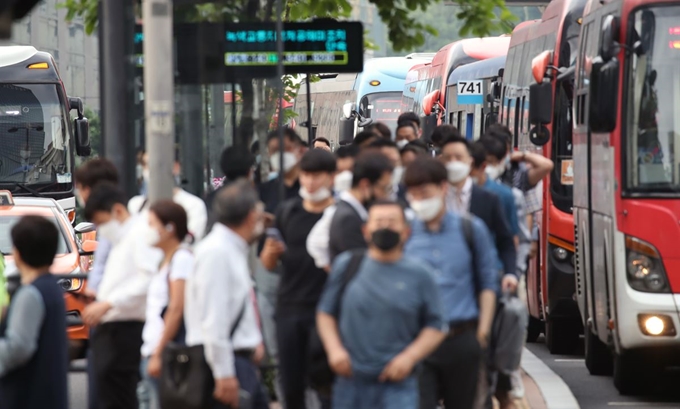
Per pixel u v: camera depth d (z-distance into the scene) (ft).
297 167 80.89
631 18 91.86
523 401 89.15
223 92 76.84
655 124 91.15
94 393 68.54
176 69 77.10
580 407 91.56
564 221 120.06
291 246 67.46
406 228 54.90
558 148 123.44
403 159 81.66
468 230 62.95
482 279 63.00
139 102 72.28
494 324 73.00
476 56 219.00
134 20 70.90
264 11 76.69
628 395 96.63
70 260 115.65
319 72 103.45
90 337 69.62
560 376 106.11
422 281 54.34
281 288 67.87
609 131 91.40
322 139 153.79
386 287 54.13
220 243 54.75
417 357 53.88
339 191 73.20
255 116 76.69
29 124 196.44
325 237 66.23
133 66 70.85
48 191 196.24
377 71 330.75
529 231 90.07
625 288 90.48
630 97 91.30
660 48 91.45
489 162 82.64
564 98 124.26
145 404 67.97
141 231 66.28
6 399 56.95
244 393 55.01
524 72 143.54
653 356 94.32
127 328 67.15
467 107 196.03
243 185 55.57
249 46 76.69
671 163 90.79
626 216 90.68
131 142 71.00
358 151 76.89
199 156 77.41
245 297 55.31
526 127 138.21
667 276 89.76
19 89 196.54
